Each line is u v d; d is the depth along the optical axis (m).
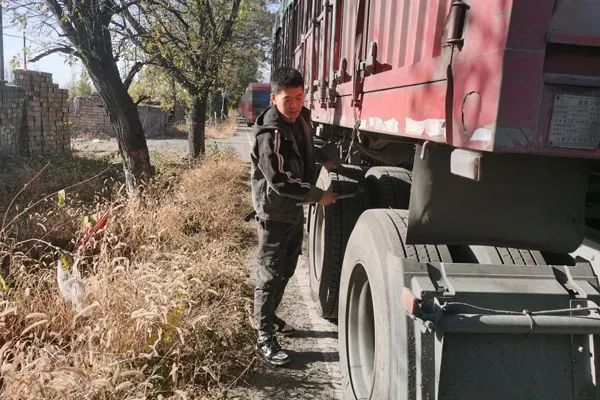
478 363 2.00
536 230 2.09
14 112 12.34
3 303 3.24
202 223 6.66
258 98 33.94
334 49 4.43
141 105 24.97
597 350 2.01
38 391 2.48
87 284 3.74
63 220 5.64
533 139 1.56
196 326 3.57
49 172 9.30
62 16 6.20
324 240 3.92
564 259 2.35
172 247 5.46
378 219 2.57
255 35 12.09
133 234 5.25
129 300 3.58
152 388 3.01
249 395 3.31
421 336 2.01
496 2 1.57
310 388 3.41
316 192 3.23
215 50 9.66
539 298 2.06
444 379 1.99
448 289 2.06
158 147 17.88
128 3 6.63
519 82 1.53
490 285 2.08
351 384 3.01
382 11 3.03
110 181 9.01
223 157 12.32
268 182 3.20
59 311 3.51
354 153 4.52
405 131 2.36
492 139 1.56
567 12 1.53
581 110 1.56
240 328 4.04
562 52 1.56
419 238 2.19
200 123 12.49
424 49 2.27
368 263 2.53
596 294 2.06
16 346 2.96
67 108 15.02
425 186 2.13
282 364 3.63
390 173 3.88
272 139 3.17
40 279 3.79
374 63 3.12
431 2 2.19
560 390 2.01
